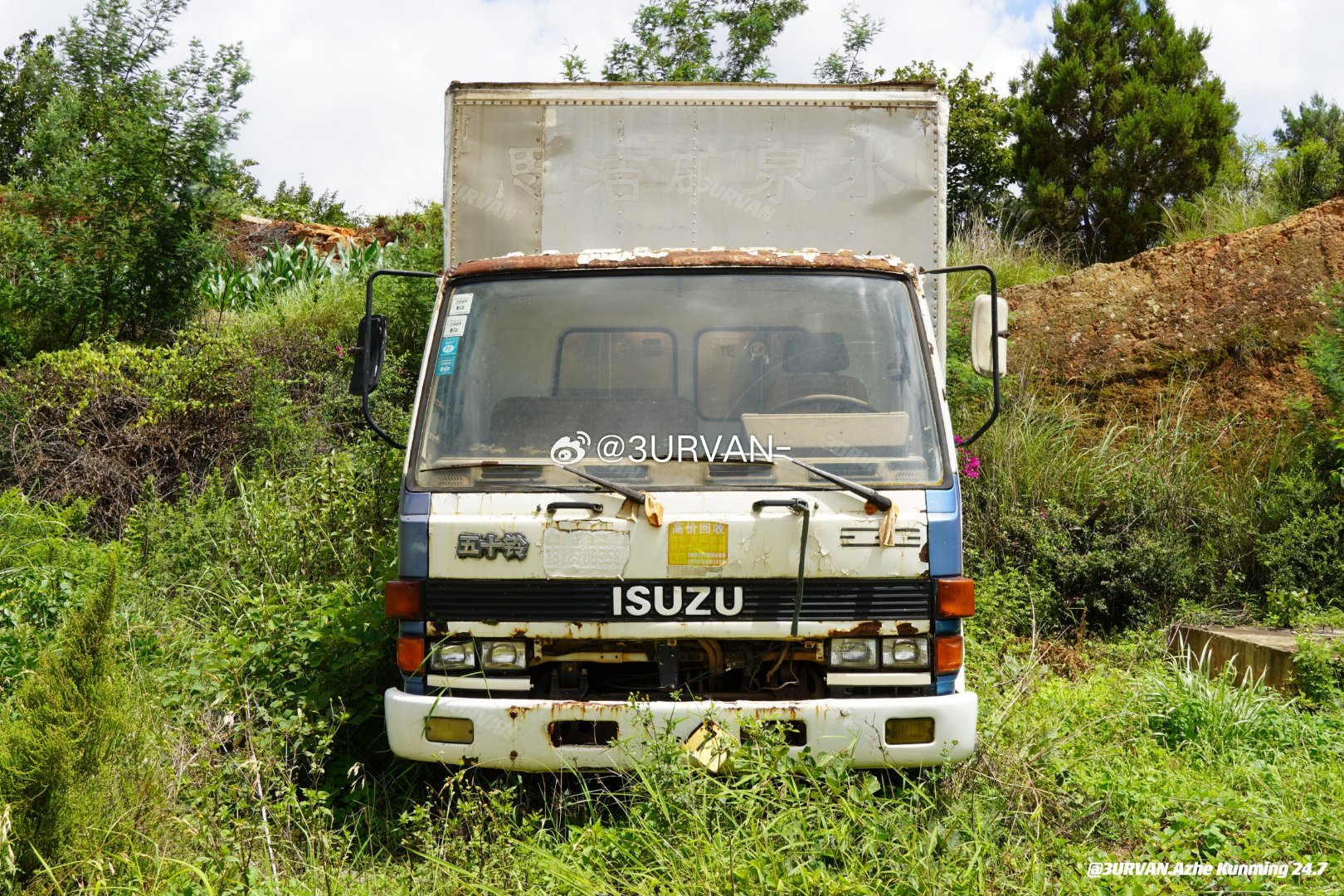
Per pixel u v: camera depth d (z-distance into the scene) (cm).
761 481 435
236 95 1164
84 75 1281
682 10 1485
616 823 427
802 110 602
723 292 475
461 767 424
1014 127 1808
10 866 345
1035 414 941
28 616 565
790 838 370
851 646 423
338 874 393
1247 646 621
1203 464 884
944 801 432
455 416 459
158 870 361
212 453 916
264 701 509
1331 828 405
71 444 889
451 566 426
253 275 1482
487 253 603
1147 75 1759
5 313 1111
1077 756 484
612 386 466
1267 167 1496
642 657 429
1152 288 1034
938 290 596
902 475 437
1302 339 963
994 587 685
